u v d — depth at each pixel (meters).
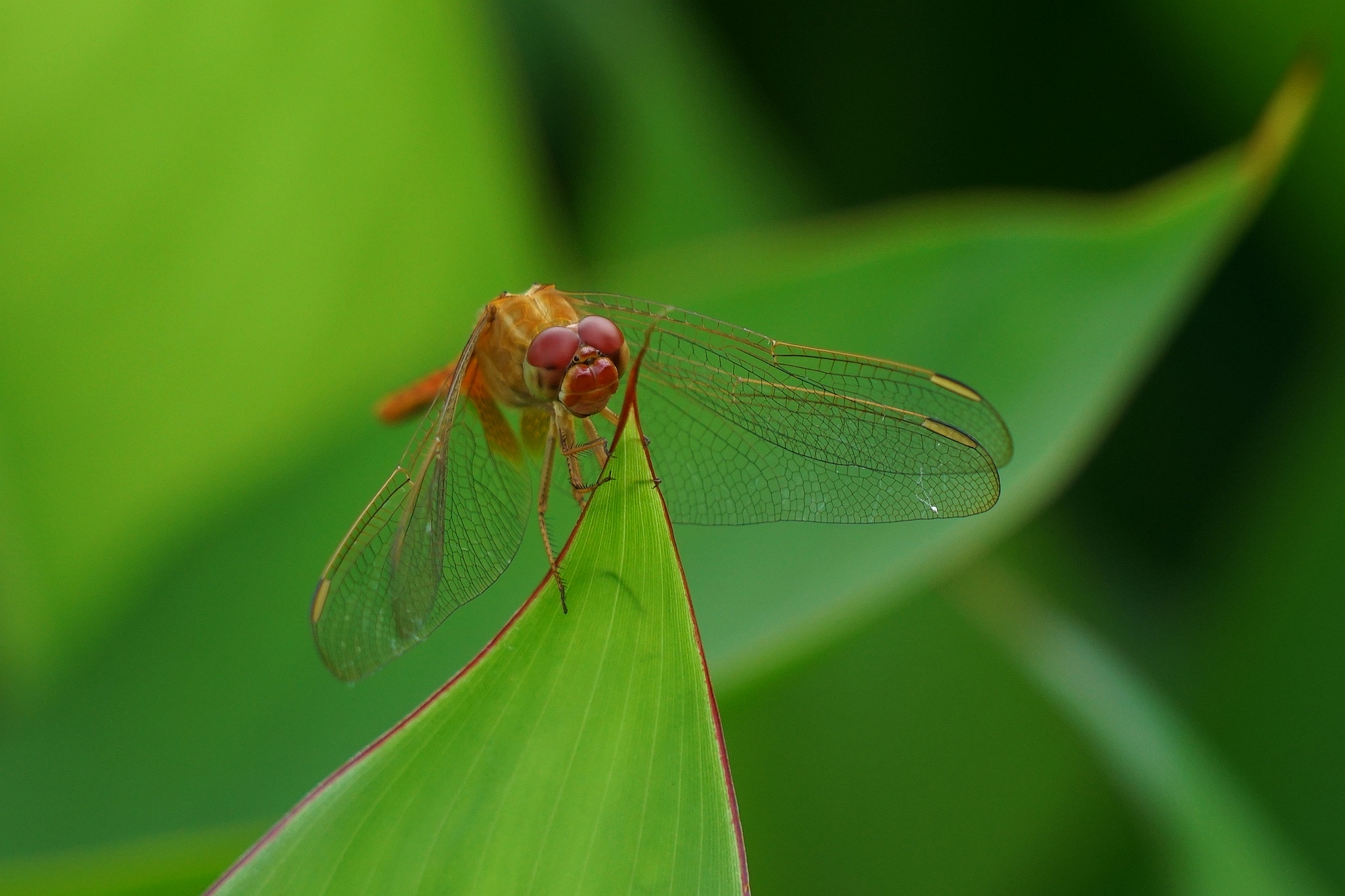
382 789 0.58
